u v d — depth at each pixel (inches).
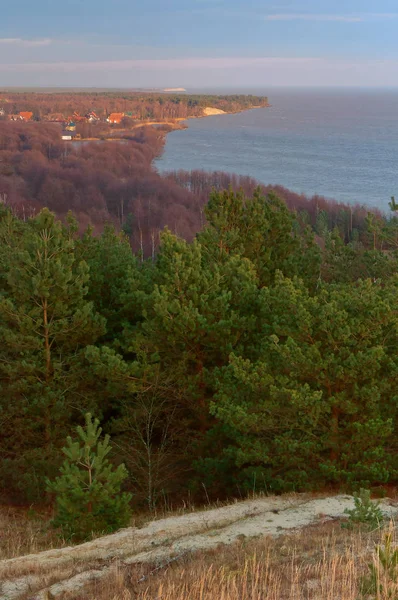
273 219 1061.1
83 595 389.7
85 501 602.2
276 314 751.7
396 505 603.5
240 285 837.8
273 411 682.8
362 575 333.7
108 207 5738.2
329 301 727.7
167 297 796.0
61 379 842.8
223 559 433.7
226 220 1016.9
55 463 810.2
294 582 346.9
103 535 596.1
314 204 5344.5
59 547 593.9
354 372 647.8
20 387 814.5
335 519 560.1
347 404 654.5
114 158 7775.6
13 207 5344.5
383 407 682.2
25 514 788.0
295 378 698.2
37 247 818.2
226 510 644.1
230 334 799.1
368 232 1286.9
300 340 695.7
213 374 780.6
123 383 814.5
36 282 794.8
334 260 1238.9
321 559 398.6
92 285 976.9
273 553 435.2
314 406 653.3
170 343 806.5
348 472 661.3
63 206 5600.4
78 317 824.9
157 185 5880.9
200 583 347.3
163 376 807.7
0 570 477.4
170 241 901.2
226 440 823.7
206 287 818.8
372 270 1188.5
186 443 858.1
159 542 537.6
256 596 327.3
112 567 460.4
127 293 924.0
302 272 1041.5
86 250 1032.8
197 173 7032.5
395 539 433.1
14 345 807.1
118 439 869.2
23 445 856.3
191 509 733.9
